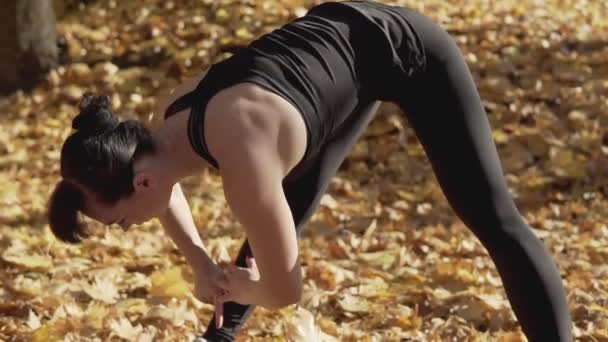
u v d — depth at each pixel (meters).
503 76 10.05
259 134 3.35
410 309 5.73
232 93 3.41
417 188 8.30
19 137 9.47
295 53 3.57
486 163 3.90
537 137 8.87
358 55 3.72
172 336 5.29
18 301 5.80
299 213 4.16
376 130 9.12
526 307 3.92
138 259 6.66
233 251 6.89
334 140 4.07
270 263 3.41
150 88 10.38
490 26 11.27
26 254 6.62
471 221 3.95
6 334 5.38
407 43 3.79
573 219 7.69
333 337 5.17
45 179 8.51
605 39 11.02
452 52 3.90
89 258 6.66
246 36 11.14
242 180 3.32
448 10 11.84
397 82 3.81
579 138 8.86
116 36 11.48
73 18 11.99
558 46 10.74
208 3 11.91
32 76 10.54
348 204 8.01
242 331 5.32
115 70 10.61
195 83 3.74
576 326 5.51
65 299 5.82
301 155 3.48
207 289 3.97
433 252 6.95
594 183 8.23
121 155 3.43
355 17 3.78
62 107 10.10
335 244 6.91
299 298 3.54
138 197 3.49
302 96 3.49
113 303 5.78
